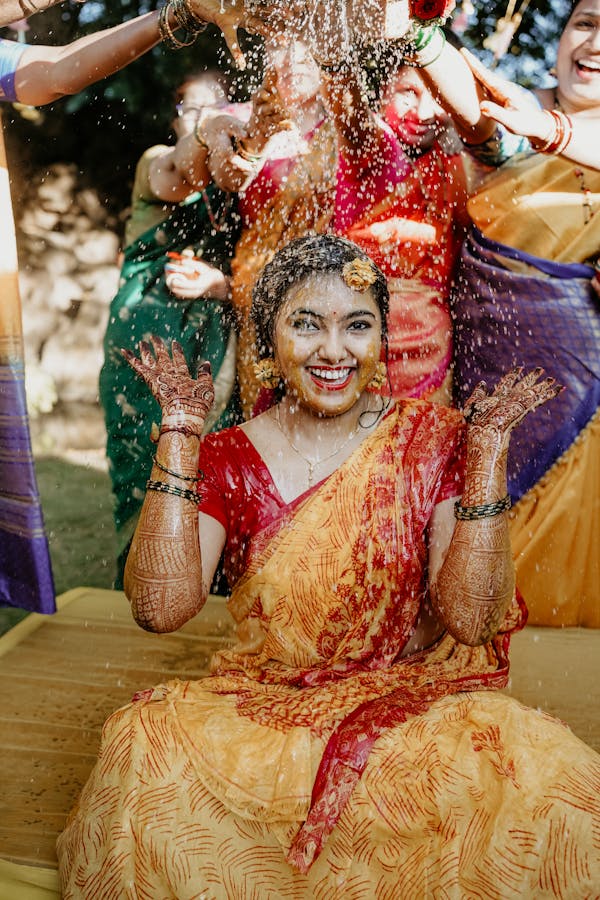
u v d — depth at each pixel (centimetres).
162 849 162
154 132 516
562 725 169
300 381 185
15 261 288
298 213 322
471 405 179
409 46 269
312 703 174
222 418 344
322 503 183
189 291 332
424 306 319
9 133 542
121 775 167
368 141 310
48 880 185
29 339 633
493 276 315
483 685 183
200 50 455
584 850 152
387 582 182
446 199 314
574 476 317
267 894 163
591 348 311
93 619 320
